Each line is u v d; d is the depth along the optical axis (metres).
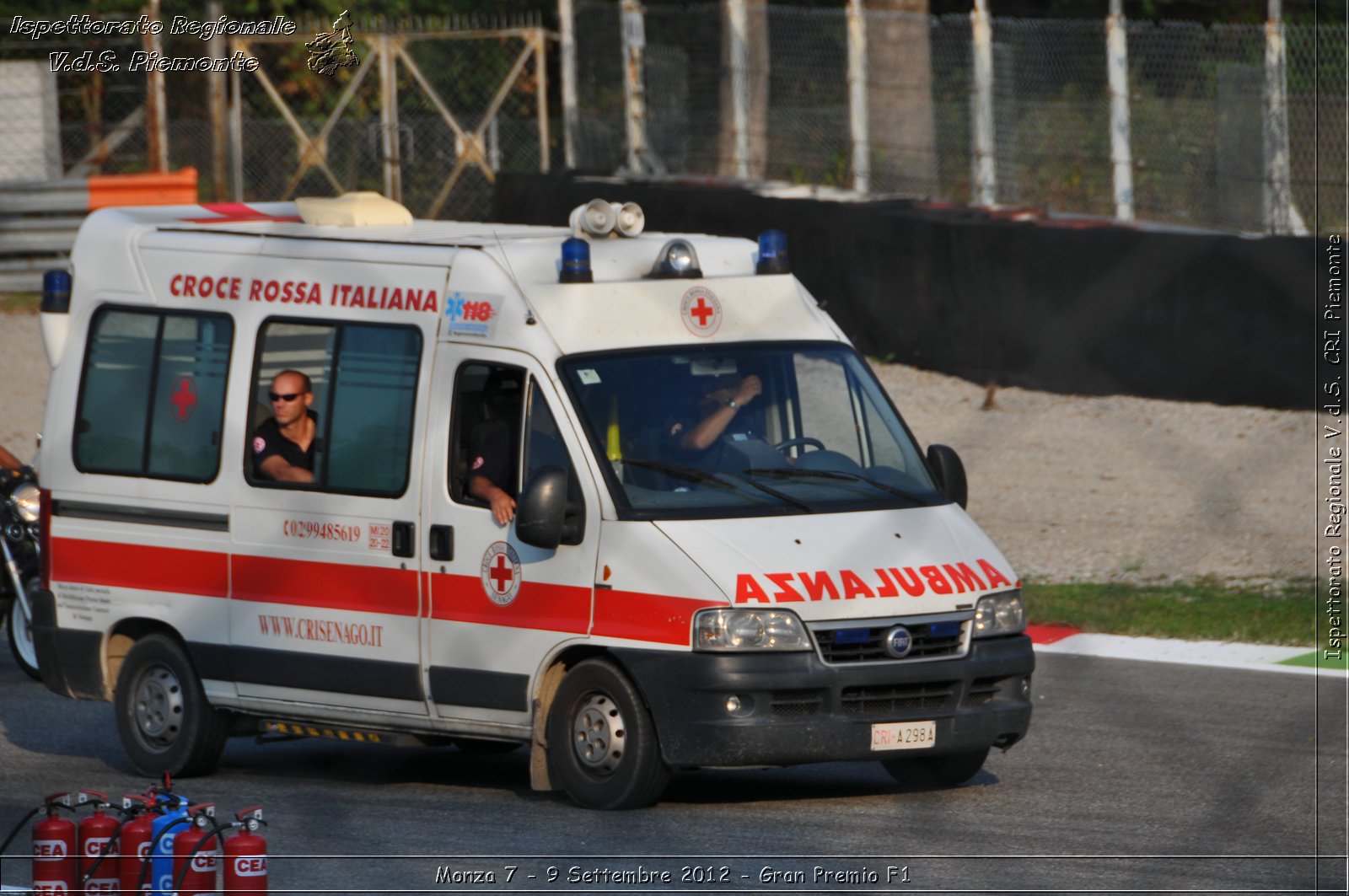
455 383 31.31
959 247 69.44
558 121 97.88
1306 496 56.09
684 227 77.44
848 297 73.25
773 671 28.34
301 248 33.78
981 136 76.00
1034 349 67.81
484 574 30.62
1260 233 66.50
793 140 84.38
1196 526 54.12
